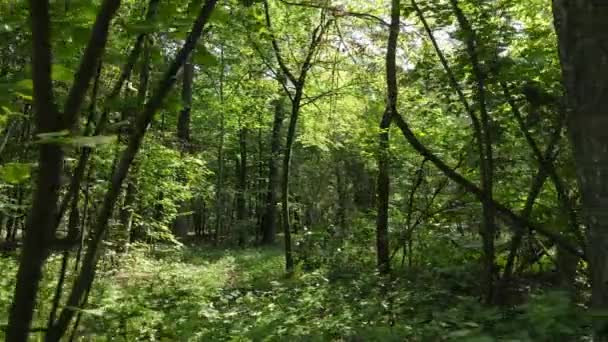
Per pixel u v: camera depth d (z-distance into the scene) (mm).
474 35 6551
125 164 1529
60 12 1602
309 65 13703
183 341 6234
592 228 2633
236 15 4273
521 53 6848
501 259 8625
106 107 1733
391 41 8172
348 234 13508
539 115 6605
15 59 1791
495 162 7816
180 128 19500
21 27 1702
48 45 1223
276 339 6168
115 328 5914
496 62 6527
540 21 7988
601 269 2582
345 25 12750
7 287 6836
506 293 7234
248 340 6211
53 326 1381
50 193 1230
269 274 13242
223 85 22438
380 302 7191
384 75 13445
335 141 18797
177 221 25391
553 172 6590
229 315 7148
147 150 11969
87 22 1686
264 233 27328
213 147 26938
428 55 7984
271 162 27000
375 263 11805
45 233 1237
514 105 6762
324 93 14195
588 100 2625
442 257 9766
